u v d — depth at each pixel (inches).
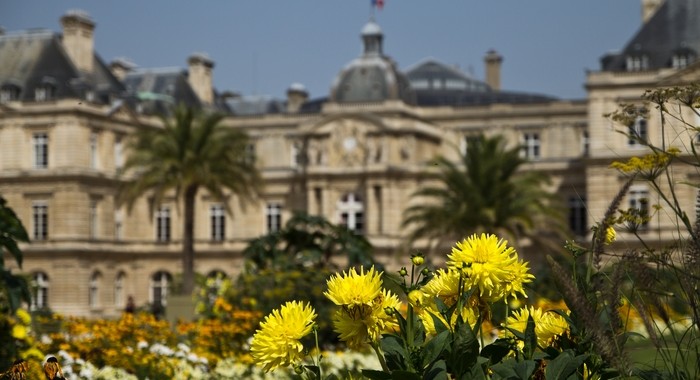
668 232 2598.4
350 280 318.0
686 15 3580.2
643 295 346.0
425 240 3814.0
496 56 5457.7
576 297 302.0
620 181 3489.2
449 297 333.4
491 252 322.7
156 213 4264.3
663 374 331.9
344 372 837.8
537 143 4136.3
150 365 915.4
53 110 3841.0
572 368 319.0
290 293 1385.3
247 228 4247.0
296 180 4178.2
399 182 3961.6
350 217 3996.1
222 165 2942.9
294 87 5251.0
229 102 5482.3
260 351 316.8
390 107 3981.3
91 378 847.1
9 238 780.0
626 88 3494.1
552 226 2822.3
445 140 4220.0
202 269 4205.2
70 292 3801.7
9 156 3892.7
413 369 318.0
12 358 749.9
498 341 334.0
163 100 4311.0
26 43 4040.4
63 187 3823.8
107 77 4205.2
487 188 2714.1
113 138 4005.9
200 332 1110.4
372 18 4109.3
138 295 4146.2
